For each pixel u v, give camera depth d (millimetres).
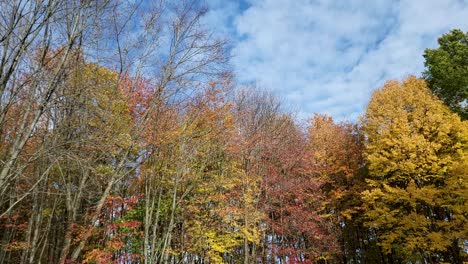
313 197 19562
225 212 15828
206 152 16516
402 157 16234
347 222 21625
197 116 15664
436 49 20547
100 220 12523
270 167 19578
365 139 21469
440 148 16516
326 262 20484
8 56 8188
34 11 8312
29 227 12672
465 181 14523
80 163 9836
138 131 13117
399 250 16984
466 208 14195
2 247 13719
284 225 18562
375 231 21281
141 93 14094
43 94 9125
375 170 17328
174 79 14602
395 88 19438
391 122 18141
